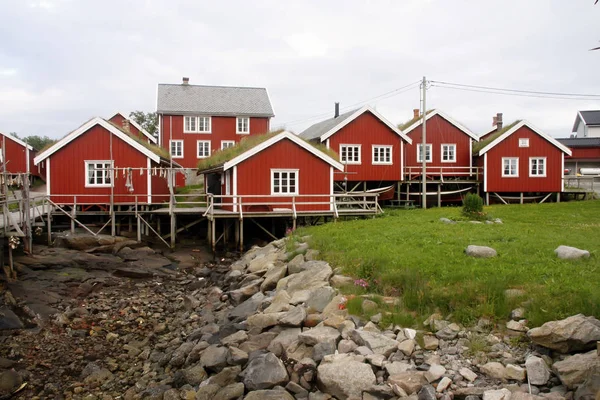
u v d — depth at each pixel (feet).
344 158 106.11
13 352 39.81
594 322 26.12
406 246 48.47
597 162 179.63
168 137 137.28
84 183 86.48
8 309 47.62
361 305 34.35
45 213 82.58
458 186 118.01
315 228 68.74
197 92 145.69
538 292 31.55
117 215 86.38
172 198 80.02
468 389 24.36
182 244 83.10
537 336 26.43
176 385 32.42
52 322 46.73
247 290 49.24
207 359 33.09
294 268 48.70
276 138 82.48
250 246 80.38
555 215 77.71
